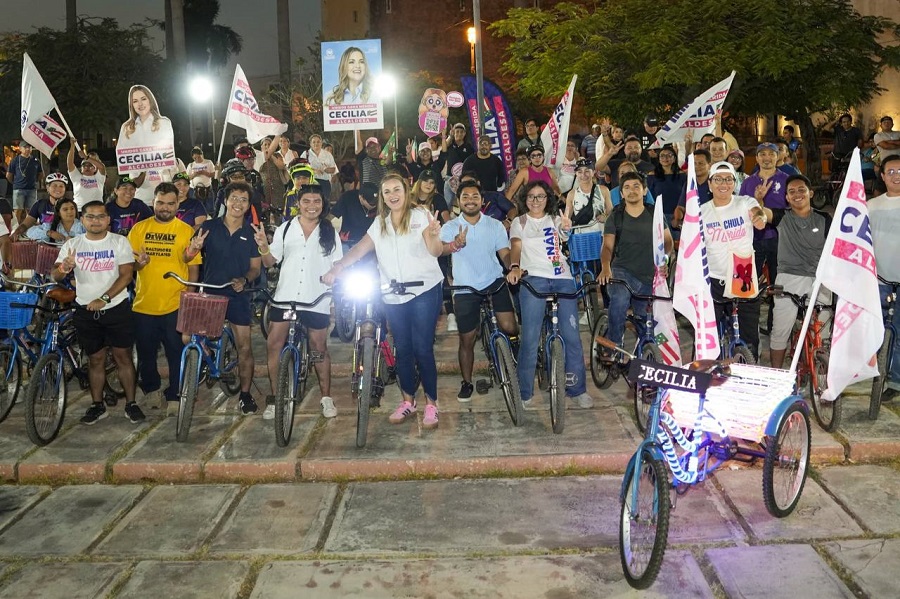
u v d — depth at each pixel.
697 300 5.65
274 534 5.41
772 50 16.98
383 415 7.37
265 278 9.37
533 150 10.49
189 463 6.38
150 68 34.31
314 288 7.17
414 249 6.75
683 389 4.48
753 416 5.03
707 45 17.78
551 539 5.22
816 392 6.61
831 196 19.08
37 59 31.89
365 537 5.32
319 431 7.04
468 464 6.26
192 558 5.14
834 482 5.89
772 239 8.59
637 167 11.52
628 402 7.46
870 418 6.73
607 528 5.34
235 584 4.83
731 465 6.10
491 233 7.18
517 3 27.11
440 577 4.82
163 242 7.30
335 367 8.77
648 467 4.69
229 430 7.12
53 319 7.11
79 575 4.98
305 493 6.04
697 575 4.73
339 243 7.31
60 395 7.09
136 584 4.86
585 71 19.00
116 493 6.16
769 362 8.50
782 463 5.25
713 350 5.64
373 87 15.08
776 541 5.09
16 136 32.12
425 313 6.82
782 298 7.28
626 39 19.45
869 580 4.62
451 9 41.53
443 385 8.23
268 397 7.39
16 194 17.44
